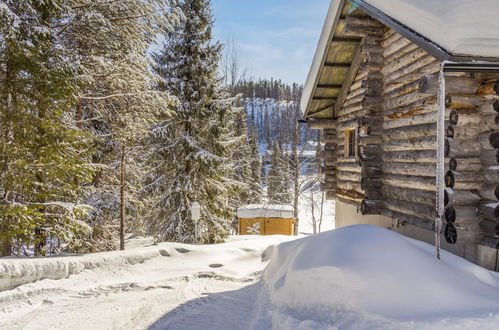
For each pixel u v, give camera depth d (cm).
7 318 561
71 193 960
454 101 506
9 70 838
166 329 512
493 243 486
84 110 1281
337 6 794
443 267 459
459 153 514
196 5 1547
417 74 658
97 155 1371
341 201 1107
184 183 1536
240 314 569
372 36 795
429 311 376
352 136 1025
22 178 839
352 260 485
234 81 2314
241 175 2959
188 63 1545
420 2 489
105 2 983
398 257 466
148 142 1548
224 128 1631
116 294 683
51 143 886
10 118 822
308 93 1070
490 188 495
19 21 758
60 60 868
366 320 380
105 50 1016
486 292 422
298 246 665
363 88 890
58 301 639
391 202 764
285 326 436
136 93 1074
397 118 739
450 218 520
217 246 1048
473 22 427
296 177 2361
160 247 945
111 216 1473
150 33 1127
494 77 496
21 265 687
